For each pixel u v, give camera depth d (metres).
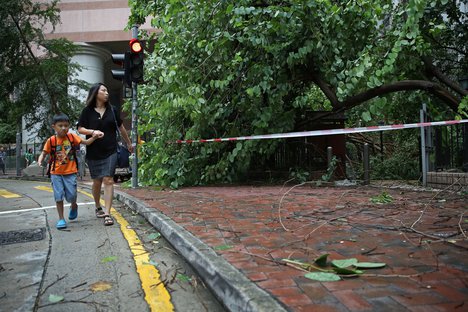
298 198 7.09
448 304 2.41
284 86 9.43
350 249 3.64
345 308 2.38
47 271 3.87
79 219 6.55
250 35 8.58
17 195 11.02
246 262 3.34
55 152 5.96
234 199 7.26
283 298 2.54
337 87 9.12
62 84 19.73
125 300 3.12
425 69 9.92
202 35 9.12
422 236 4.00
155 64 10.09
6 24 18.19
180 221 5.24
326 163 10.79
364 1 8.11
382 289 2.67
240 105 9.66
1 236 5.46
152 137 10.70
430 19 9.73
